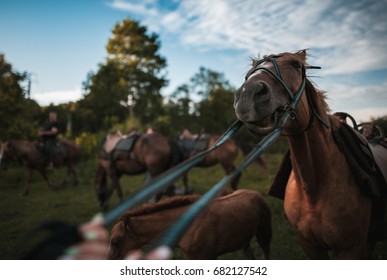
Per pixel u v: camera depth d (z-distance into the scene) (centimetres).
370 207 241
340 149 237
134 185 1093
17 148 999
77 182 1179
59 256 66
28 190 998
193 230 305
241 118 178
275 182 286
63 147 1125
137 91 3809
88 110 3253
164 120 2327
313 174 224
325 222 225
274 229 525
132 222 301
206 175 1253
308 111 215
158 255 69
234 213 345
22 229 584
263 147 146
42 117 1711
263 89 182
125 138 760
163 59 4025
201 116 3853
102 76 3716
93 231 72
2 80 1298
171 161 734
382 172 255
